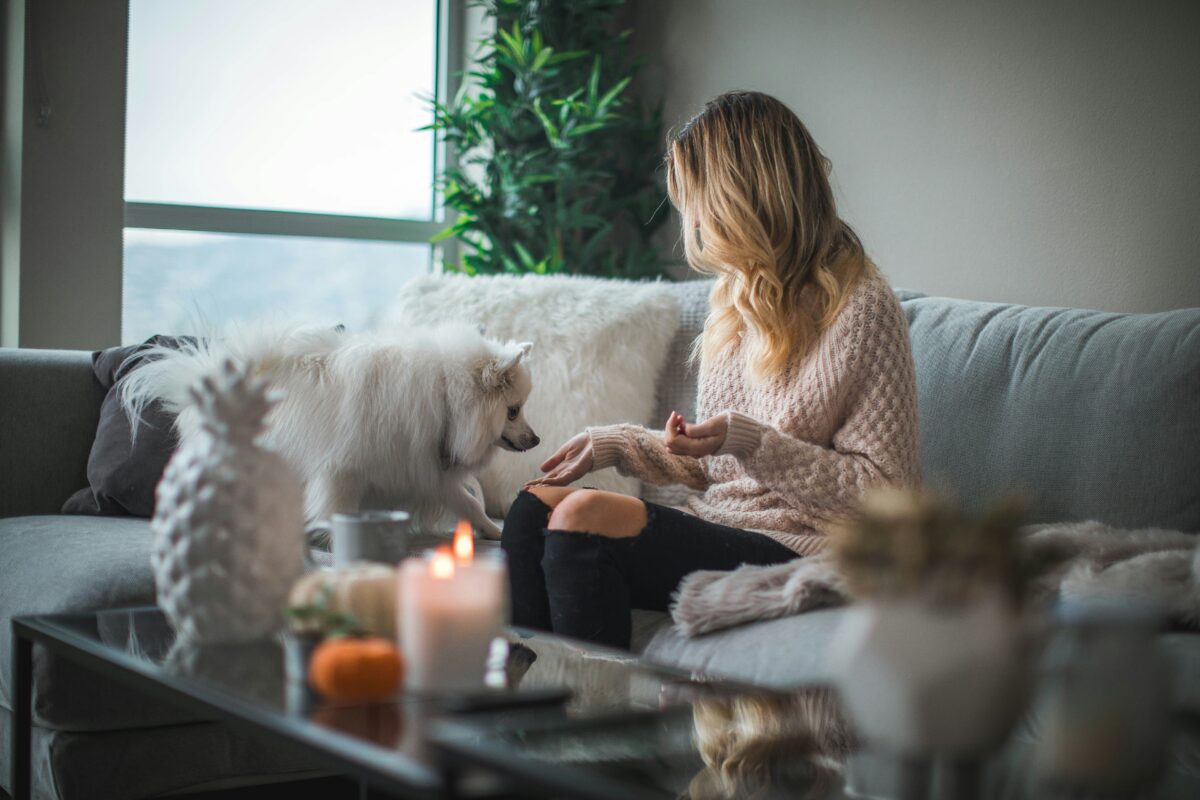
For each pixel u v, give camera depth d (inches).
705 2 138.6
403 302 104.1
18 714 57.9
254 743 73.0
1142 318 79.0
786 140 74.2
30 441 94.7
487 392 84.7
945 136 110.6
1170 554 58.0
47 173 122.6
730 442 67.6
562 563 64.6
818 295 73.4
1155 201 93.4
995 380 82.7
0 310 124.8
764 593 62.0
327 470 81.7
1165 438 73.0
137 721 68.1
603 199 142.7
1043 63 101.8
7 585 72.9
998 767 33.4
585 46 144.3
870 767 34.3
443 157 152.8
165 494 48.9
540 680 46.7
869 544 33.3
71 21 122.6
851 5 119.7
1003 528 32.8
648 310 99.8
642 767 37.2
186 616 48.8
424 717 41.0
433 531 88.9
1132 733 31.8
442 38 152.3
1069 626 33.8
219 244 138.5
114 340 127.4
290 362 82.7
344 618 44.6
